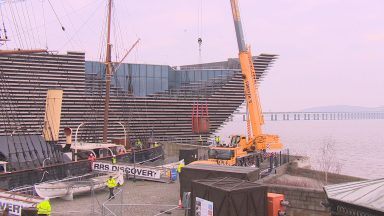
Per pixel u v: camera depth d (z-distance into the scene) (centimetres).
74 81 5919
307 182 3572
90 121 6041
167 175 3466
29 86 5488
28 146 3092
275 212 1928
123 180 3234
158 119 6681
